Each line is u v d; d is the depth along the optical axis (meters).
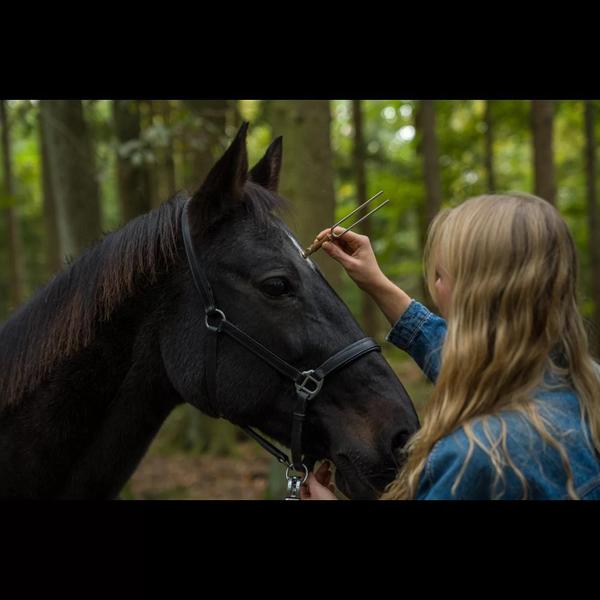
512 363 1.24
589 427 1.27
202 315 1.96
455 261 1.33
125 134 6.07
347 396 1.88
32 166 14.52
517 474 1.18
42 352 1.99
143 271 2.00
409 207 10.61
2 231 14.24
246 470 6.39
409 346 1.91
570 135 12.06
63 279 2.07
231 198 1.95
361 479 1.81
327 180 3.98
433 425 1.30
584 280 10.32
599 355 1.58
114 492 2.10
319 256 3.93
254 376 1.91
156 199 7.46
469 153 11.12
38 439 1.99
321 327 1.90
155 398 2.07
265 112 6.85
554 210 1.32
